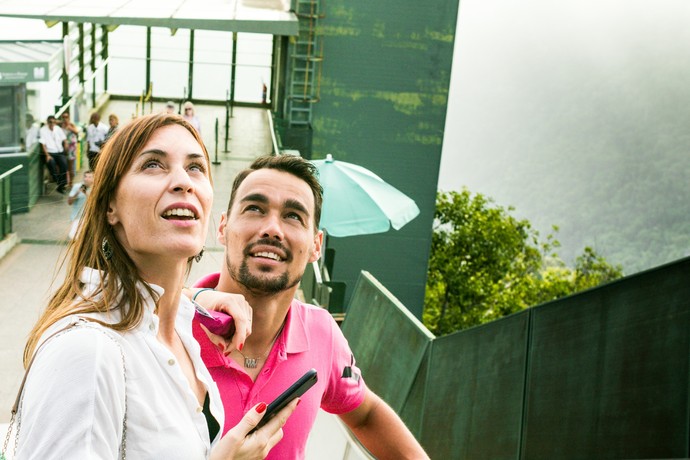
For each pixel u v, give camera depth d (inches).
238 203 79.0
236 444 52.3
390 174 815.7
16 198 522.6
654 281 137.3
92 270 47.4
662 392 128.6
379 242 816.3
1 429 128.7
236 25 589.3
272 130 720.3
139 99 884.0
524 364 182.5
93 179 48.5
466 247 1807.3
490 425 192.7
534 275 1939.0
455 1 789.9
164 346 47.4
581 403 154.1
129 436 44.0
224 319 71.3
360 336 315.9
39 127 574.2
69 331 43.4
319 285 398.0
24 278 414.3
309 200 80.0
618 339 145.9
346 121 802.2
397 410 261.1
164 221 46.8
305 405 80.1
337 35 784.9
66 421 40.5
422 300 828.0
